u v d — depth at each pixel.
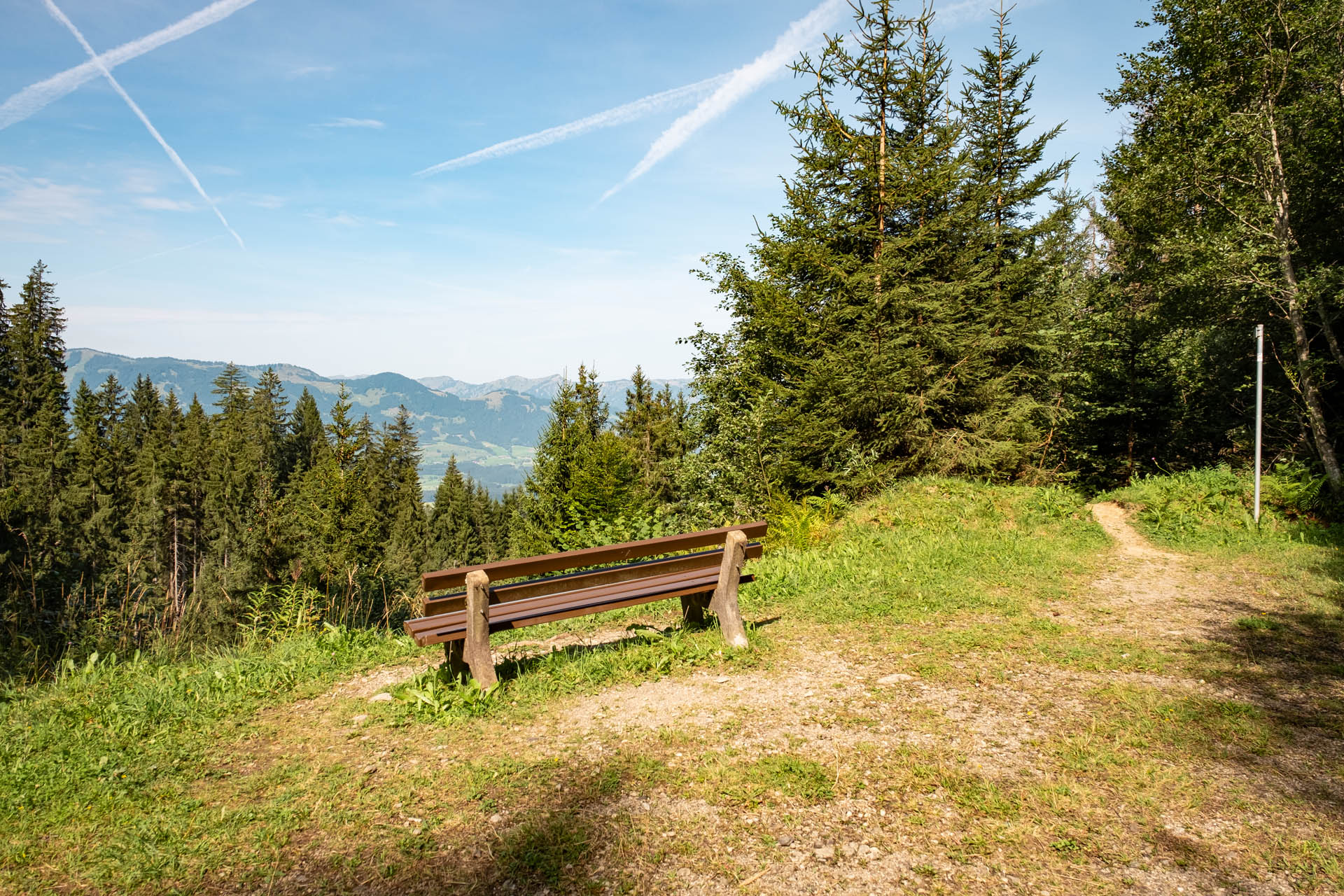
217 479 64.94
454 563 75.25
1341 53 14.95
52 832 3.25
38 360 76.25
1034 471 21.06
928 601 6.70
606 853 2.96
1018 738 3.87
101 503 66.06
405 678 5.38
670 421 37.88
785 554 9.11
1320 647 5.27
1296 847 2.81
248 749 4.20
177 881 2.87
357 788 3.61
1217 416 20.25
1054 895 2.62
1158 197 17.50
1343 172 15.52
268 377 101.75
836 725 4.11
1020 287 20.36
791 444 17.33
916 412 17.91
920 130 19.36
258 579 38.81
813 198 18.67
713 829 3.11
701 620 6.08
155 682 5.28
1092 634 5.75
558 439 24.50
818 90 18.34
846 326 18.31
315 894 2.77
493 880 2.81
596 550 5.04
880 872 2.78
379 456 80.69
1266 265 15.28
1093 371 21.64
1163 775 3.41
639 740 4.02
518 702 4.64
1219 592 7.08
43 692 5.27
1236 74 16.67
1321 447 13.95
